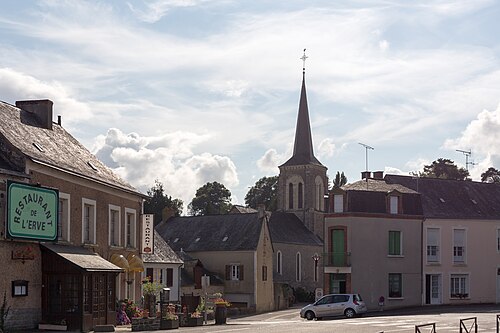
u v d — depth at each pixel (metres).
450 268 53.56
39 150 31.17
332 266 51.31
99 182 34.31
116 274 32.72
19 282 27.89
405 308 51.03
